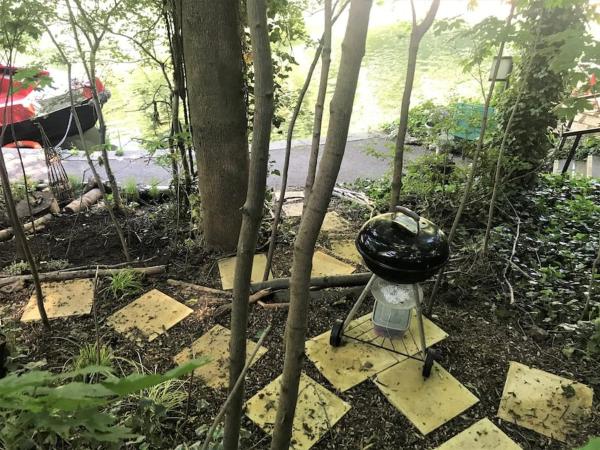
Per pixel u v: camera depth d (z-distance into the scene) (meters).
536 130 3.85
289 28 3.22
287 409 1.16
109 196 3.96
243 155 2.84
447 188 3.76
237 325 1.09
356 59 0.81
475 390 2.11
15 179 4.09
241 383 1.03
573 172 5.16
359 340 2.32
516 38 2.41
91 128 5.75
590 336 2.33
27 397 0.53
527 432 1.93
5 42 2.44
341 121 0.85
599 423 1.96
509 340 2.42
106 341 2.37
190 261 3.08
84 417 0.65
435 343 2.38
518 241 3.38
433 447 1.86
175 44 2.98
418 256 1.77
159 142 2.85
